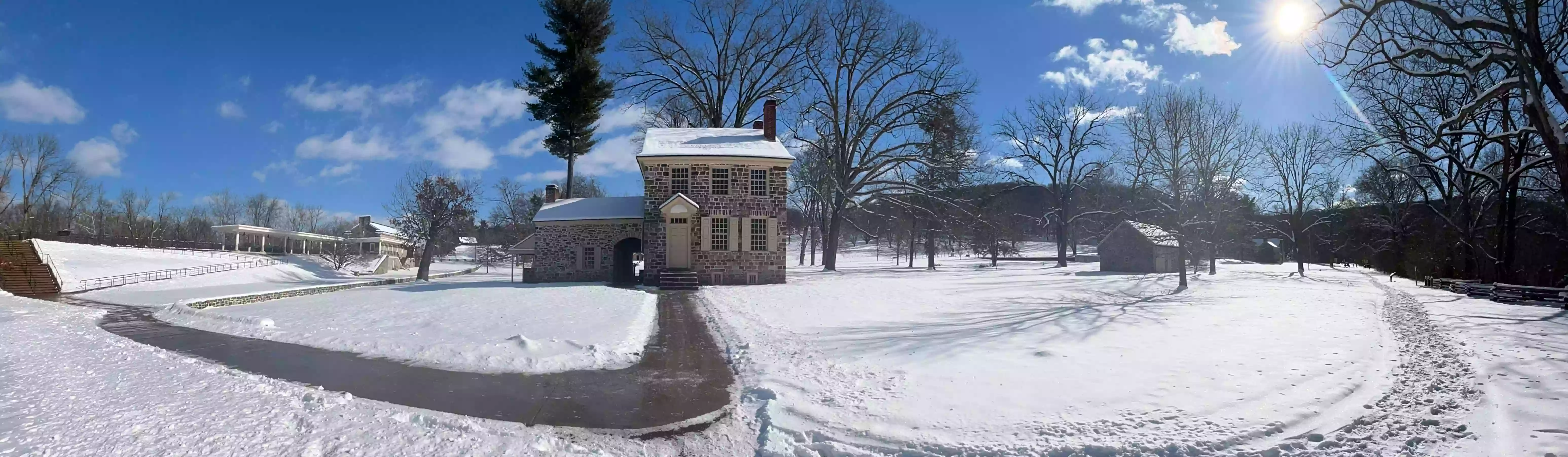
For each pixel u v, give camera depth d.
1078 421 7.90
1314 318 17.03
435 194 49.00
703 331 16.98
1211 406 8.40
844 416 8.48
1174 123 29.86
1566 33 13.05
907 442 7.47
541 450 7.39
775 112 35.62
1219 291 26.22
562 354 13.51
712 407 9.58
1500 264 27.25
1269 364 10.90
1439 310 19.36
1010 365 11.12
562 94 50.00
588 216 35.38
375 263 64.50
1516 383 9.46
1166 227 31.77
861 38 44.03
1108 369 10.66
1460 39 13.34
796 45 45.19
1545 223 37.19
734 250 31.31
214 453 6.90
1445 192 34.47
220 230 70.94
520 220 88.00
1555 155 10.69
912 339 14.31
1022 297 24.00
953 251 56.69
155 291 37.69
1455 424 7.76
